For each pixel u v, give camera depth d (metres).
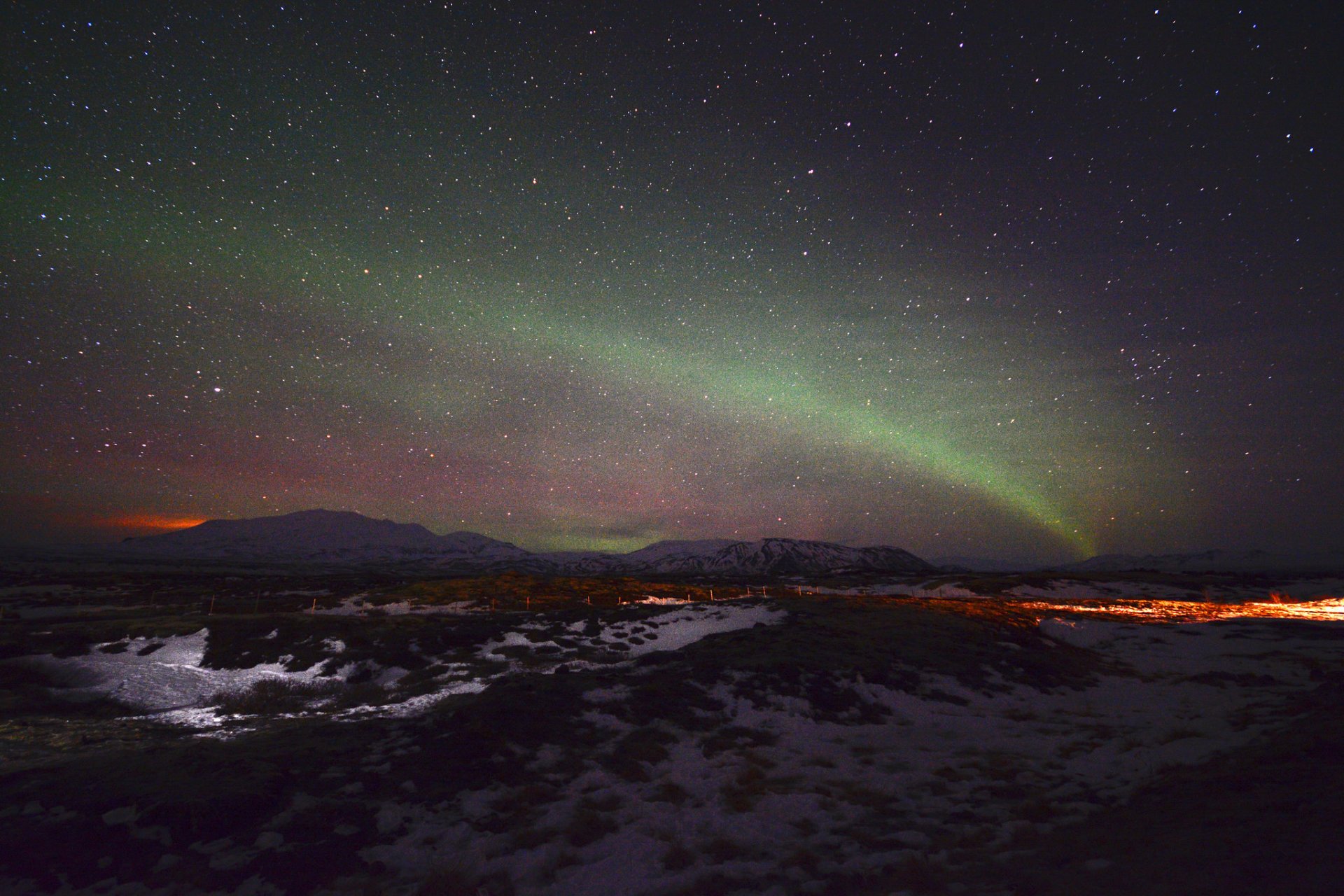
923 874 6.95
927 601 38.19
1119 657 23.75
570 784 10.46
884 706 16.14
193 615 34.03
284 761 10.60
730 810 9.48
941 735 14.09
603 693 15.19
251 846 7.86
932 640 22.66
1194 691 18.16
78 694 18.62
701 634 26.89
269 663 22.22
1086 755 12.14
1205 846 6.22
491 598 42.75
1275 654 23.17
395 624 27.67
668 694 15.52
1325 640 25.72
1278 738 10.34
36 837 7.80
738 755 12.29
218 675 20.95
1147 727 14.21
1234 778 8.52
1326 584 63.84
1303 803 6.87
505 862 7.64
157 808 8.32
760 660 18.56
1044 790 10.09
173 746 11.93
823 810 9.46
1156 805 8.29
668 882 7.11
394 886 7.13
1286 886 5.04
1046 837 7.85
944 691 17.72
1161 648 24.83
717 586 62.81
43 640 24.25
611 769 11.17
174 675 20.62
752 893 6.80
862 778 11.05
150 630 25.97
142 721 15.86
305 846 7.90
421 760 10.85
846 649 20.64
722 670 17.62
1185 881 5.54
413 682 19.86
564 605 40.81
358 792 9.60
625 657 23.62
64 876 7.11
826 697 16.33
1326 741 9.09
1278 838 6.03
